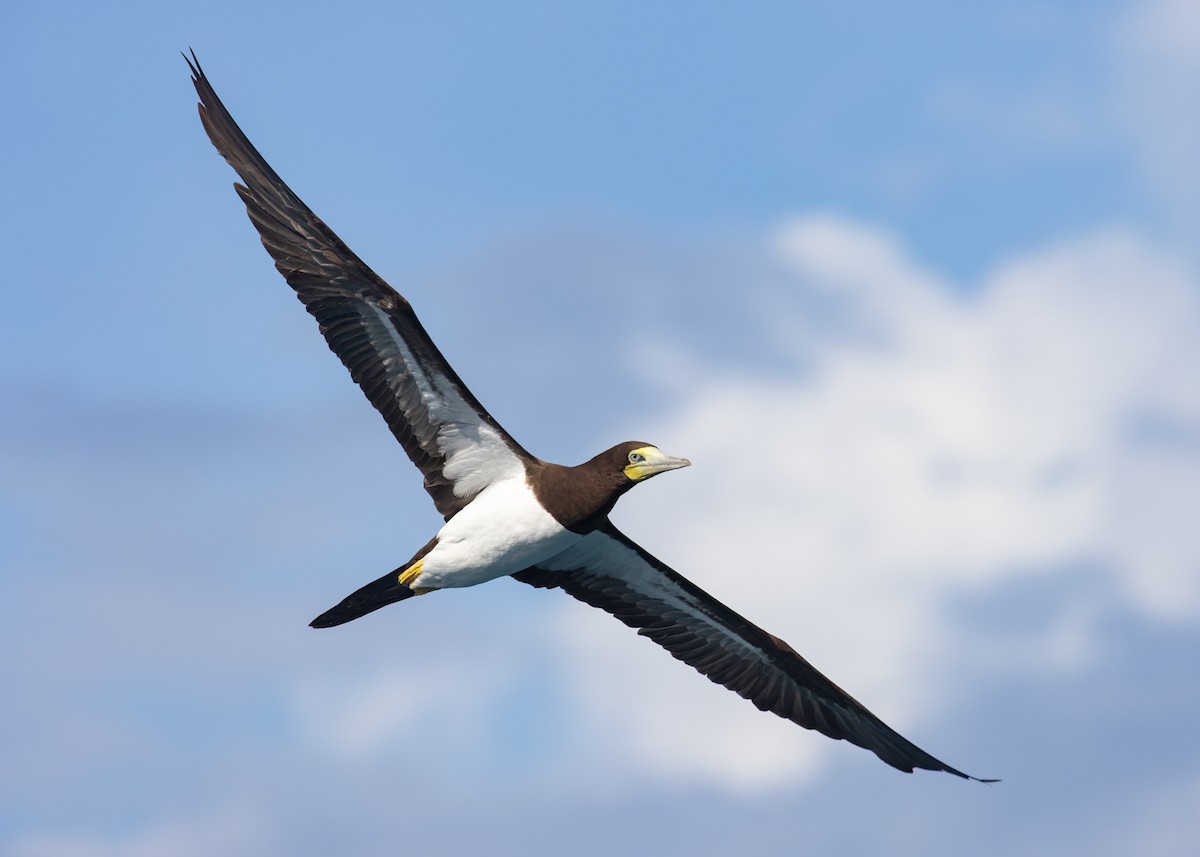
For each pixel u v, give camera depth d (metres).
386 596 18.80
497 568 18.42
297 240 18.48
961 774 19.80
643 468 17.89
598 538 19.81
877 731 20.33
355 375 18.55
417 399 18.50
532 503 18.17
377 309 18.20
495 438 18.44
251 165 18.77
